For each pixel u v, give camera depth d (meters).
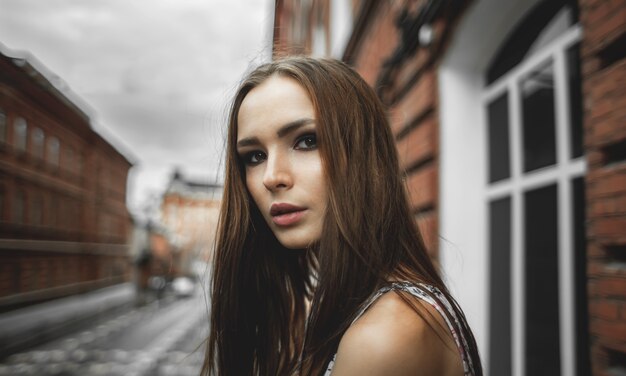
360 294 0.68
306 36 8.43
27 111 17.58
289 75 0.74
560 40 2.29
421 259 0.78
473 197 3.00
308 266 1.04
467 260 2.94
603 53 1.49
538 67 2.48
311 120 0.70
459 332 0.62
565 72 2.24
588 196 1.53
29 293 18.31
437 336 0.57
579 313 2.04
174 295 36.91
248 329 0.98
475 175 3.02
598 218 1.46
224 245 0.90
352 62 6.00
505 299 2.72
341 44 6.62
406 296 0.61
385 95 4.23
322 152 0.70
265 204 0.77
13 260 16.98
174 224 47.44
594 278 1.48
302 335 1.00
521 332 2.51
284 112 0.71
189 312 27.62
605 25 1.46
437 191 3.12
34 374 10.31
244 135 0.75
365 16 5.09
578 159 2.09
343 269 0.68
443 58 3.07
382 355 0.53
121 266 34.81
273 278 1.00
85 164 26.31
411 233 0.79
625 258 1.41
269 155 0.72
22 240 17.97
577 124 2.12
